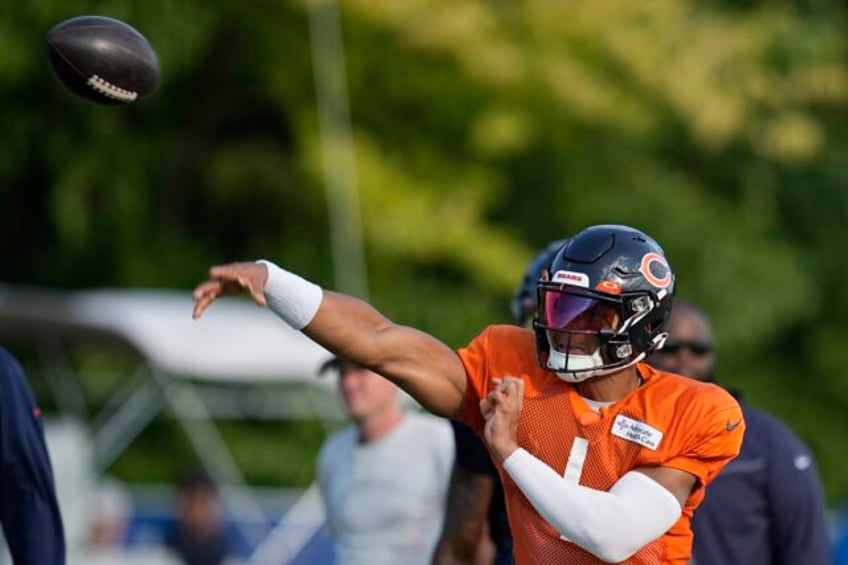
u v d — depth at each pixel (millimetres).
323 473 25016
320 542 42562
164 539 47125
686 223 61156
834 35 66625
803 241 68500
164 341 43469
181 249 58219
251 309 49188
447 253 55469
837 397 68688
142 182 56406
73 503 43719
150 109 56781
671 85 58312
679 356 21219
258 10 55531
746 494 20812
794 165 67062
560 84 56469
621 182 61469
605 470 15406
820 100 66688
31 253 59500
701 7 65562
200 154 60125
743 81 61812
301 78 55719
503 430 15336
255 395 56781
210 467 53094
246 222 60438
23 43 51469
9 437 18344
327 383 44969
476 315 57000
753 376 67062
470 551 19641
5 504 18547
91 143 55094
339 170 53844
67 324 44594
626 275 15523
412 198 54812
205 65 57656
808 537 20969
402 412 25016
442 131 57781
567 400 15688
